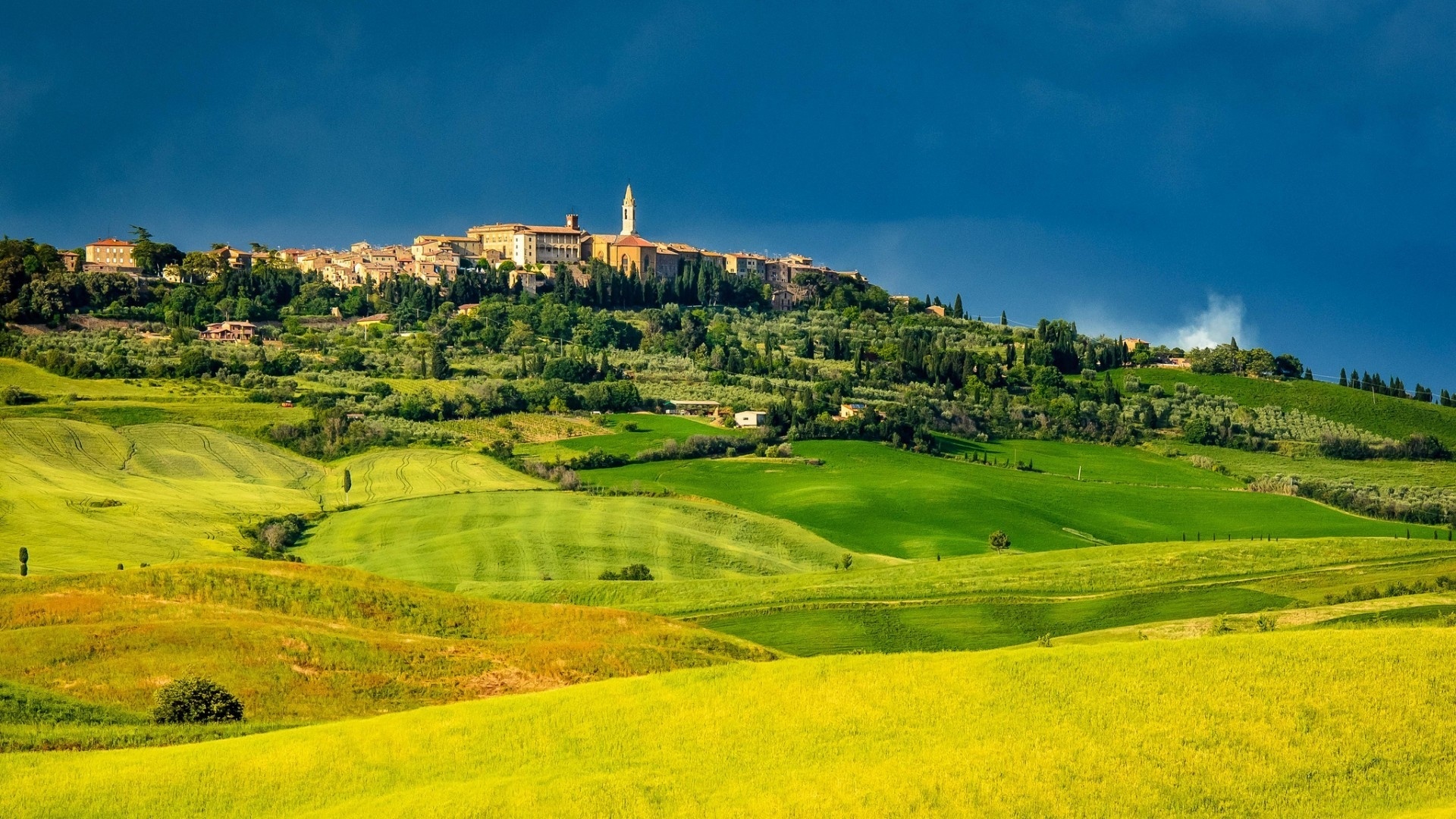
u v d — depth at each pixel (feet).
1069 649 195.00
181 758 168.35
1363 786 153.99
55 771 163.63
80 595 266.57
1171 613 305.94
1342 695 173.78
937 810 149.48
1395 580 323.57
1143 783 154.71
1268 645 191.52
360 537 459.73
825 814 148.56
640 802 151.53
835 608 325.62
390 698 221.46
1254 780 155.63
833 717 173.88
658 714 177.58
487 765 164.45
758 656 262.26
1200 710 171.42
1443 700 171.94
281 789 158.71
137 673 220.84
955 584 345.10
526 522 476.54
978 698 177.17
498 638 264.72
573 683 232.94
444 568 409.08
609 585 358.64
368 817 148.56
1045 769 157.69
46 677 217.36
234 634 239.71
